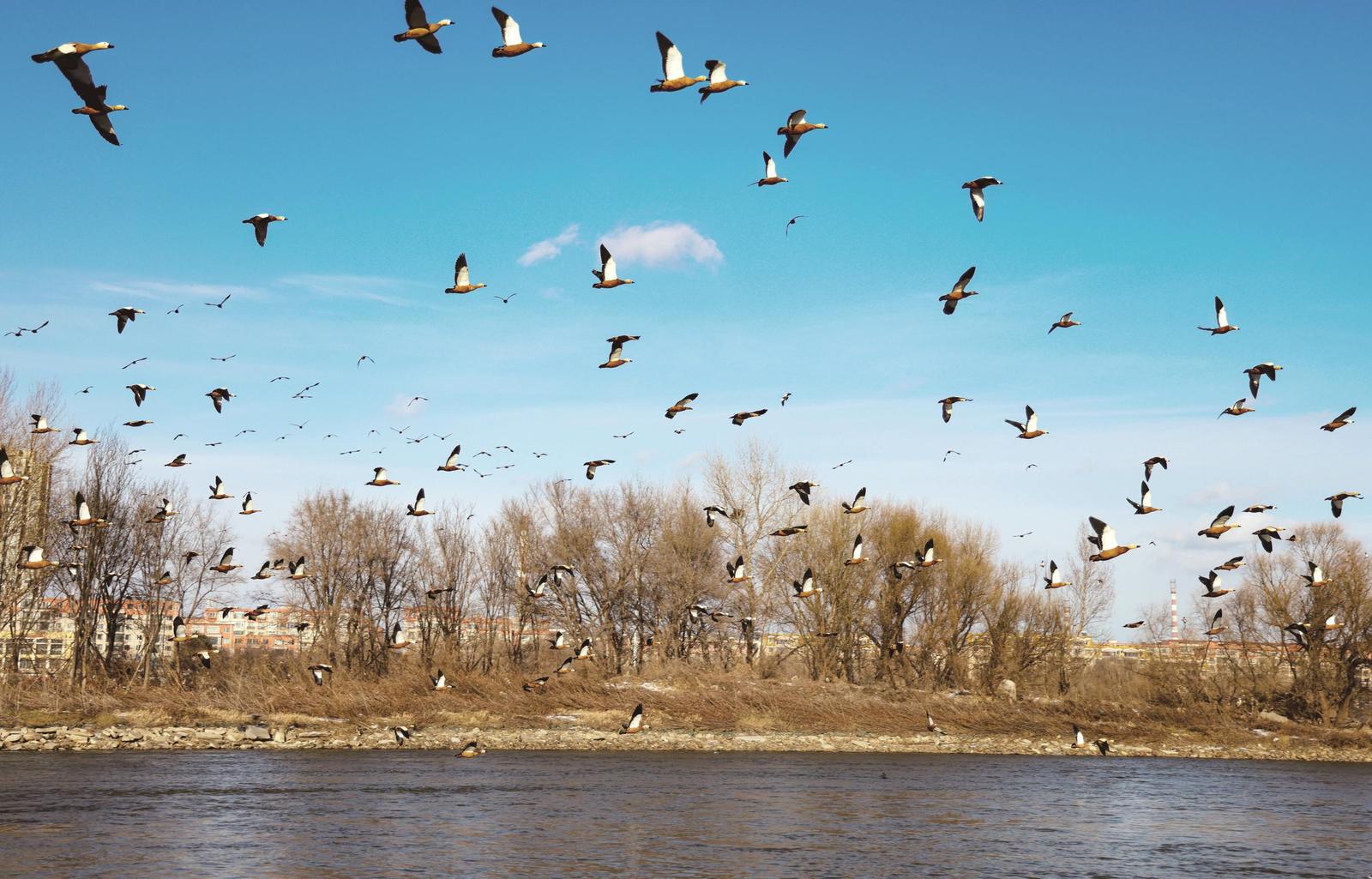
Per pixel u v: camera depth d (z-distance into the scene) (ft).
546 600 291.79
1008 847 116.06
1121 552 92.63
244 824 118.93
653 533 297.53
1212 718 273.33
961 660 294.46
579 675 264.31
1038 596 303.27
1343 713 272.10
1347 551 273.13
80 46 59.77
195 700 232.12
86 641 241.96
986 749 240.73
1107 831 128.57
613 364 100.94
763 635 302.66
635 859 104.68
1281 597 276.21
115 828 114.93
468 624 293.43
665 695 257.55
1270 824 137.59
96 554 243.81
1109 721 269.64
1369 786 183.73
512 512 299.58
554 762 190.19
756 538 296.92
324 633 281.95
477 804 136.87
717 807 138.92
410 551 294.05
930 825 129.08
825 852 110.22
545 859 103.81
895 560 285.02
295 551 282.77
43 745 191.11
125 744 196.85
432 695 247.29
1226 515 103.09
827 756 215.92
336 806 133.28
